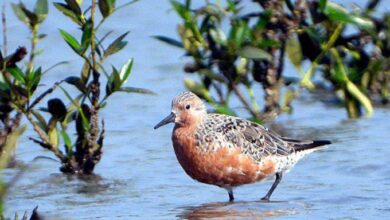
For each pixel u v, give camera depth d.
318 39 16.22
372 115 16.52
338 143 15.17
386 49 16.88
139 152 15.15
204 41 15.91
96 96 14.05
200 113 13.34
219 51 15.86
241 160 13.22
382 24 16.86
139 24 20.92
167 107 17.14
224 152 13.16
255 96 17.58
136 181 13.88
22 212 12.42
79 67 18.62
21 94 13.81
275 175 13.93
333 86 17.31
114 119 16.59
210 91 17.70
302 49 16.52
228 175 13.25
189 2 15.74
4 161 11.15
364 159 14.35
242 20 15.96
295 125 16.16
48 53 19.27
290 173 14.11
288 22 16.05
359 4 20.56
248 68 16.38
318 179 13.77
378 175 13.77
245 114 16.64
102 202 12.90
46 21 20.62
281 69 16.39
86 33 13.59
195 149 13.23
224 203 12.87
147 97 17.61
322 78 18.05
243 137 13.28
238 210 12.48
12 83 13.93
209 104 16.86
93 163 14.23
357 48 16.81
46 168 14.38
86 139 14.16
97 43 14.00
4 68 13.65
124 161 14.77
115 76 13.84
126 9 21.66
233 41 15.70
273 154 13.38
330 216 12.07
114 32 20.45
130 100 17.45
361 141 15.21
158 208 12.62
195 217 12.18
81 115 14.07
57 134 14.20
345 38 16.50
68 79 13.97
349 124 16.14
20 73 13.70
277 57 16.36
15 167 14.30
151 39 20.17
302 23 16.17
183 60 19.34
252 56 15.48
